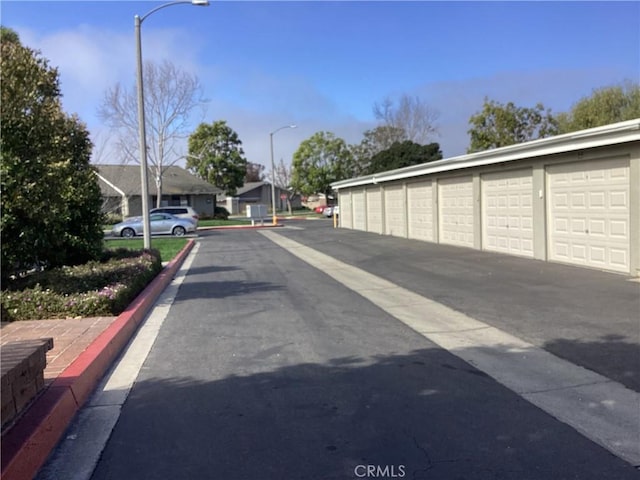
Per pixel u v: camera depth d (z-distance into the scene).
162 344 6.86
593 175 12.17
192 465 3.67
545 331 6.96
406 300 9.41
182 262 17.14
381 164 50.00
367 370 5.60
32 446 3.65
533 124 39.75
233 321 8.03
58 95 9.84
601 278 10.77
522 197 14.88
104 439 4.12
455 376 5.36
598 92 36.47
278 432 4.15
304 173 61.84
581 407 4.50
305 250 19.83
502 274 11.91
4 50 8.87
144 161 16.12
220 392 5.06
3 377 3.75
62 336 6.62
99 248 12.12
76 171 11.19
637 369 5.40
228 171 61.62
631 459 3.62
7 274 8.98
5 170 8.27
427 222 21.56
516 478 3.41
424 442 3.92
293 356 6.15
